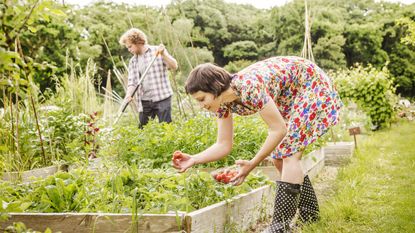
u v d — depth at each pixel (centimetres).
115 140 475
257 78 244
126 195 277
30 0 202
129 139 474
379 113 1305
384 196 368
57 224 230
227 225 261
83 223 227
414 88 4572
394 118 1417
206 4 3784
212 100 239
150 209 252
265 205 326
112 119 718
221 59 3916
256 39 4072
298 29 3950
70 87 636
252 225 303
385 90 1299
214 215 245
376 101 1307
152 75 600
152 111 611
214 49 3822
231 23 3928
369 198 370
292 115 270
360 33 4359
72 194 272
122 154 462
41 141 444
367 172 494
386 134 1044
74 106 615
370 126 1230
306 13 620
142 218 220
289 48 3947
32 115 499
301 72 271
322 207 327
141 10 2627
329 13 4150
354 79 1338
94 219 226
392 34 4512
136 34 592
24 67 207
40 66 214
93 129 517
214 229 244
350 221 298
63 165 452
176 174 307
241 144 451
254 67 261
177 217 215
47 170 429
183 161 261
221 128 273
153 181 300
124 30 3061
